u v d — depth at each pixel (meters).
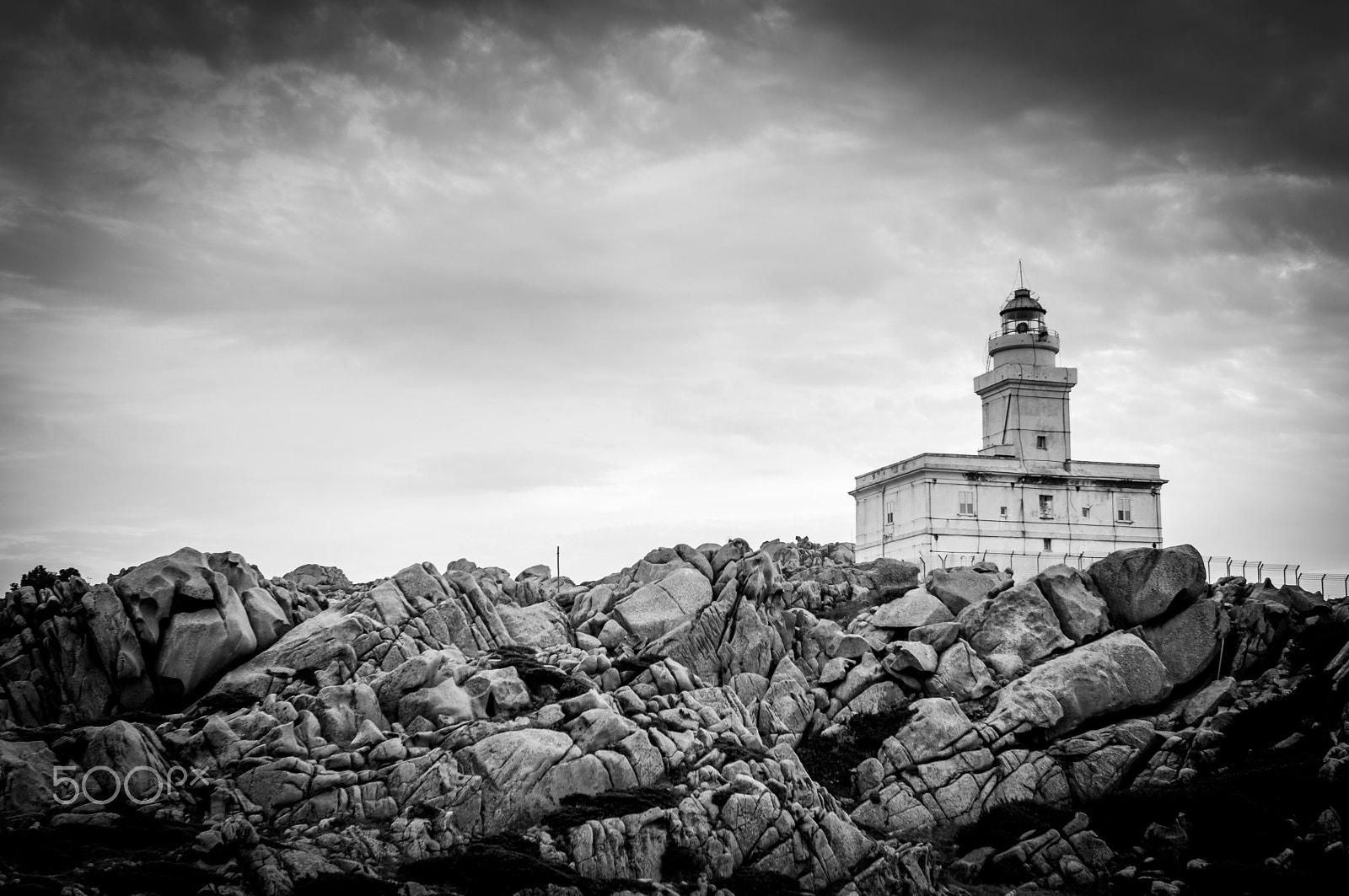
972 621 83.62
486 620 78.88
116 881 50.97
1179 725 78.06
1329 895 61.78
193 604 71.38
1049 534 118.88
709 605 82.44
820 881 61.53
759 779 64.19
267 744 61.53
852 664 81.81
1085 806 73.06
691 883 58.03
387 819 58.81
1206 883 64.25
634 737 64.19
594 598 86.12
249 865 53.53
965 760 74.06
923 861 65.56
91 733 60.41
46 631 70.62
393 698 66.56
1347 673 76.38
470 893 53.97
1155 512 122.44
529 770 60.78
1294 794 69.44
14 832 53.88
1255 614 83.12
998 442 125.56
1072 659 79.75
